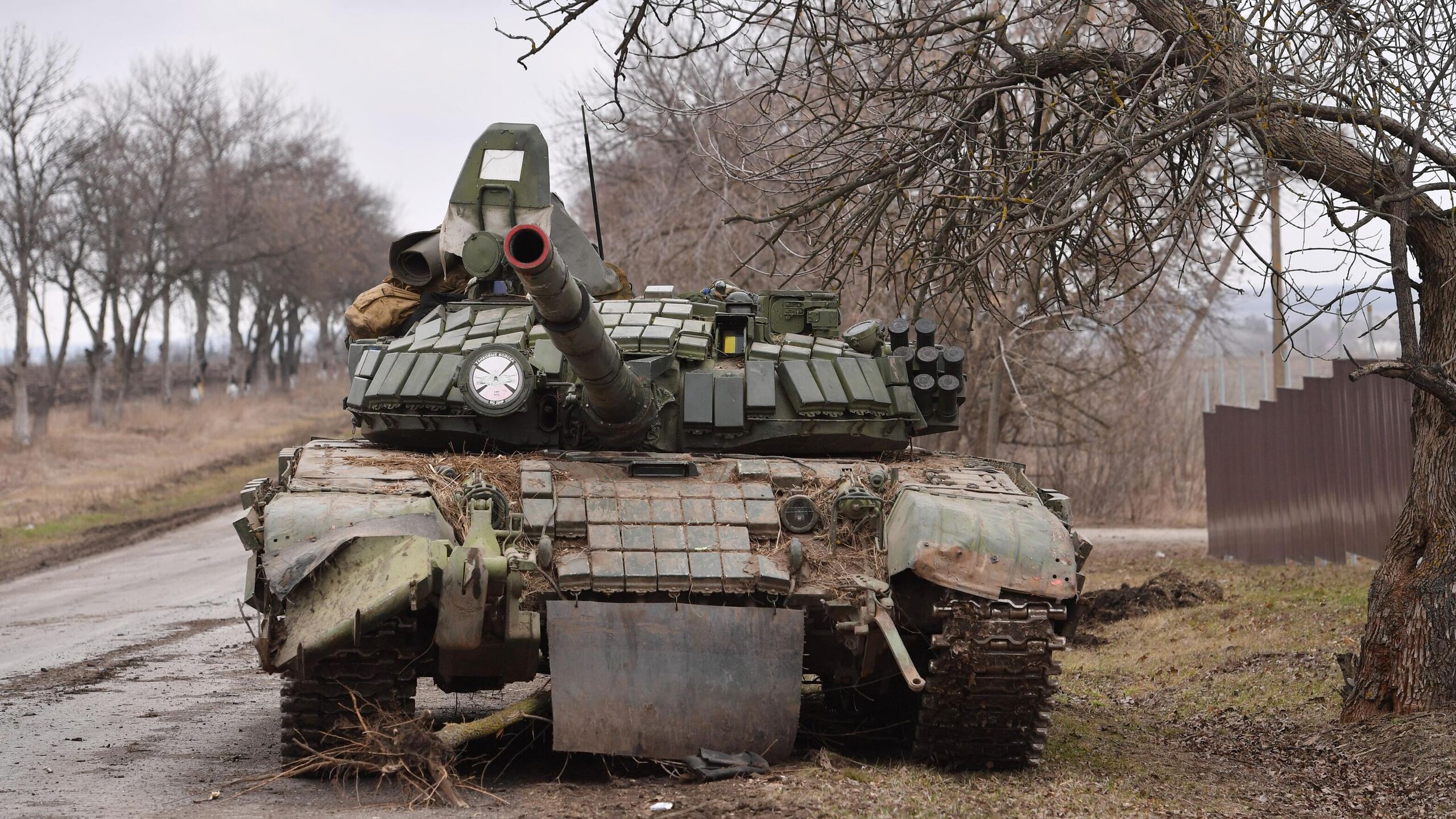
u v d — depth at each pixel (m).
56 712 10.98
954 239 11.91
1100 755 9.46
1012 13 11.67
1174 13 10.46
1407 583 9.88
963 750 8.59
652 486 8.85
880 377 10.33
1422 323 9.98
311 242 67.12
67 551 26.17
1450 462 9.79
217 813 7.26
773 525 8.52
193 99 60.25
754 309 10.76
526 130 11.66
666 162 28.64
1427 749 8.85
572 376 9.72
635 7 10.15
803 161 11.62
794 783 7.53
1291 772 9.01
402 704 8.16
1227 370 31.22
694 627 7.96
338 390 84.94
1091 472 35.44
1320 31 9.85
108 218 57.19
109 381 80.38
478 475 8.64
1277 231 20.92
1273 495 22.34
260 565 8.02
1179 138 9.70
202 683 12.55
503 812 7.24
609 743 7.79
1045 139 11.27
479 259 10.70
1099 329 23.72
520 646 7.92
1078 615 8.41
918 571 7.93
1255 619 15.52
